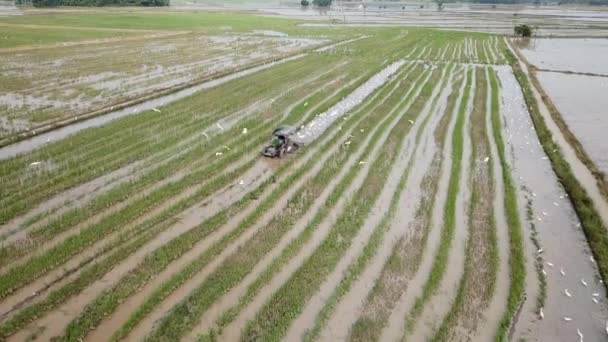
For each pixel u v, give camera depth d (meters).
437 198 18.83
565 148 25.02
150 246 15.07
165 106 30.12
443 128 27.47
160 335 11.33
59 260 14.05
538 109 31.92
